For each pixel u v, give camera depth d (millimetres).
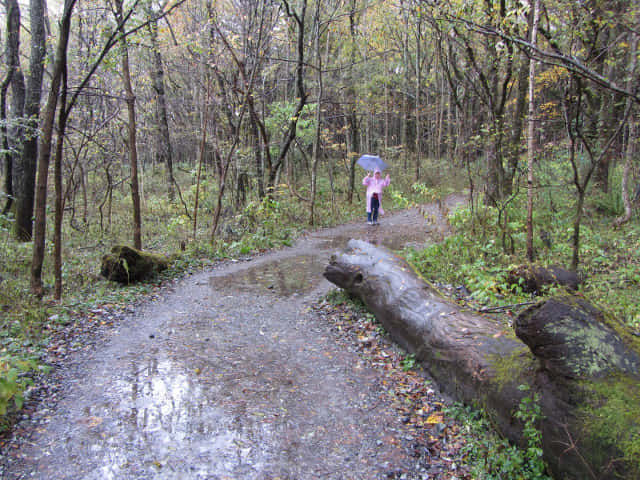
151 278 7273
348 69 16547
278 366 4199
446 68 7980
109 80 10656
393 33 18125
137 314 5691
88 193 17516
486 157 8867
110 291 6551
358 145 21938
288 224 12273
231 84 11531
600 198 9539
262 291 6613
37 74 9594
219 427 3201
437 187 17500
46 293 6246
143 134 16312
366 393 3676
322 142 16906
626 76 6992
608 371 2318
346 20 17672
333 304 5809
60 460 2812
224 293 6562
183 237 10969
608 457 2123
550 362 2469
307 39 15539
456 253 7184
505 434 2824
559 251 6992
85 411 3387
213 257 8797
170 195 16578
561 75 5250
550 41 4543
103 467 2758
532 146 6309
